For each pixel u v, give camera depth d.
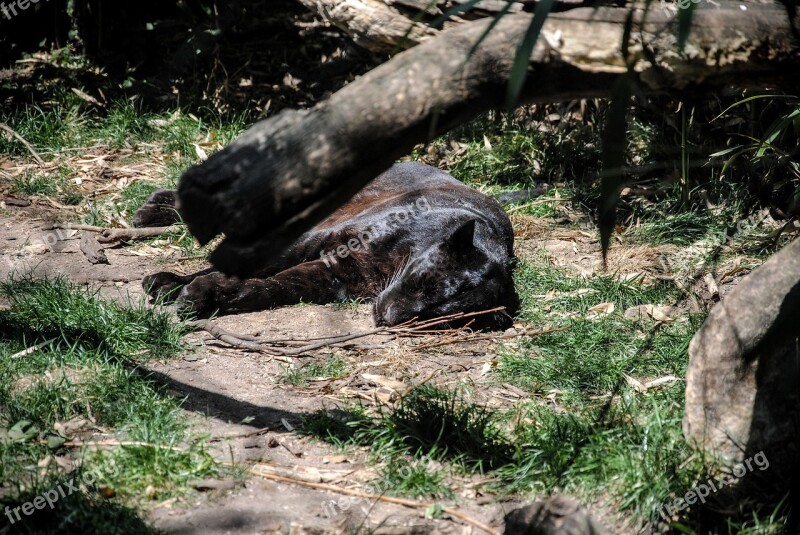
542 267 12.41
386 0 6.91
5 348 8.55
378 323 10.59
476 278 10.71
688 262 12.46
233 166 4.80
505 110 5.28
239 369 9.25
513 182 15.52
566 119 16.44
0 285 10.43
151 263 12.08
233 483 6.95
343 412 8.30
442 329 10.63
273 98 17.84
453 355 10.03
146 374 8.70
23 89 17.27
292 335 10.34
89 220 13.12
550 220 14.14
